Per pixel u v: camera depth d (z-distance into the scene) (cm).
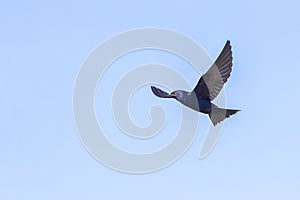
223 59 1083
